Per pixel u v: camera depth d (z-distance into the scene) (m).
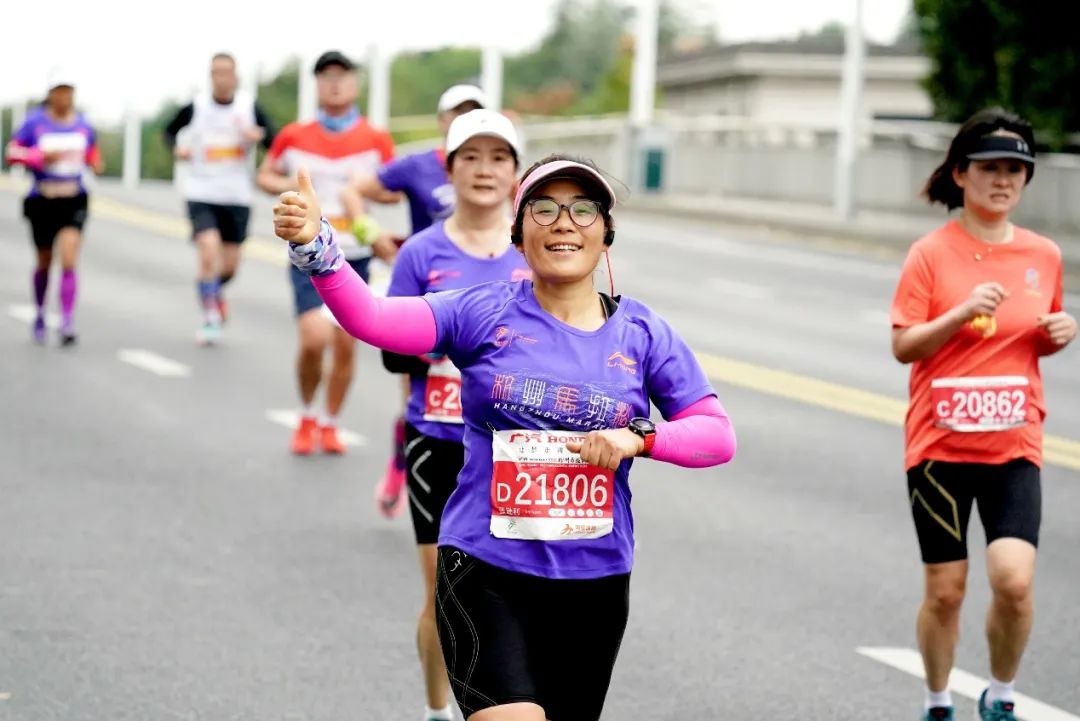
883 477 22.97
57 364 29.47
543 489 9.29
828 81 123.00
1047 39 65.31
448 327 9.43
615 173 89.94
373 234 17.14
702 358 33.00
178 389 27.58
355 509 20.14
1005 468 12.98
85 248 48.91
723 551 18.78
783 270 50.81
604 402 9.32
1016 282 13.03
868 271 51.41
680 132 91.25
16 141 31.11
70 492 20.33
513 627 9.28
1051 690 14.43
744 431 26.02
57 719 12.82
